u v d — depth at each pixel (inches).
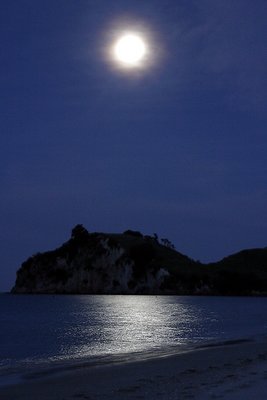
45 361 1187.3
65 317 3063.5
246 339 1625.2
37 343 1619.1
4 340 1720.0
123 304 4926.2
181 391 712.4
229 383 757.3
